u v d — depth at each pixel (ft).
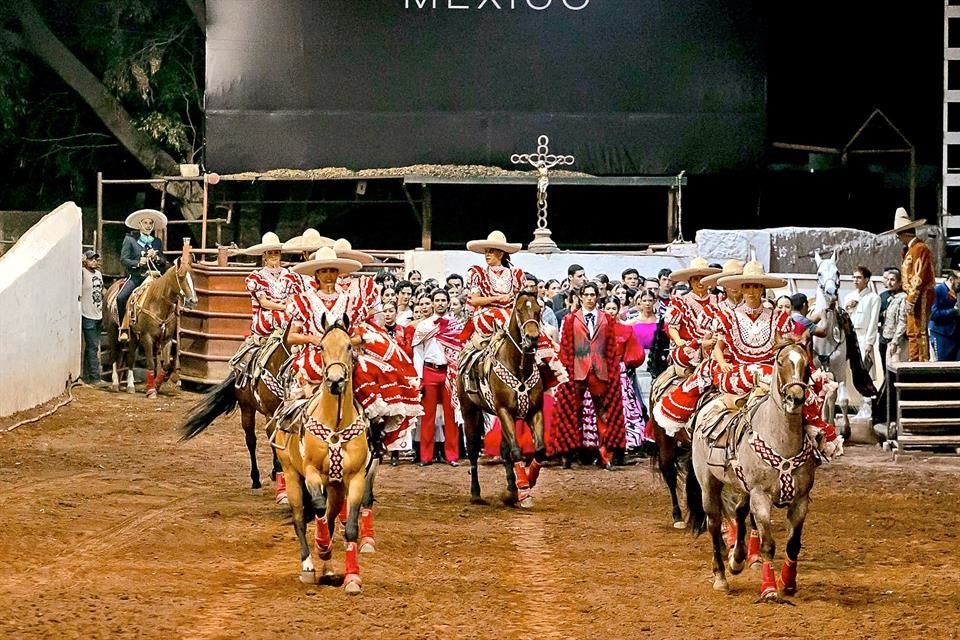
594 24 91.15
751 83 91.35
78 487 53.93
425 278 78.74
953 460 63.62
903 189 102.83
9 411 71.26
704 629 32.99
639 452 66.13
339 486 37.70
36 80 119.75
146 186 120.06
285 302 51.29
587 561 41.29
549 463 63.82
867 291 71.82
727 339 38.60
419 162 91.86
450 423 62.59
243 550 42.39
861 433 69.41
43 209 120.26
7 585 36.96
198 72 113.39
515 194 106.52
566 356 61.67
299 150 92.27
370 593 36.60
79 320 85.71
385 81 91.81
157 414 77.92
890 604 35.58
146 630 32.42
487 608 35.12
